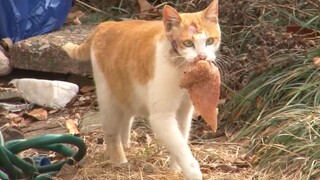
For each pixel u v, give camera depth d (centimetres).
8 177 646
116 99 676
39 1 978
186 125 652
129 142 729
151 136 765
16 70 966
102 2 1048
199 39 589
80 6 1056
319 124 686
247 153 708
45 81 882
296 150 664
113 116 686
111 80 667
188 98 629
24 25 972
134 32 652
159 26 641
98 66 680
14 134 742
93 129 803
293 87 757
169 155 692
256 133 723
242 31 840
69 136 665
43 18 981
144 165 676
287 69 780
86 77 928
